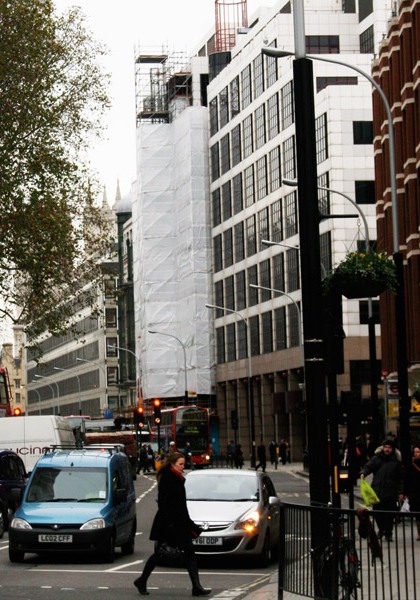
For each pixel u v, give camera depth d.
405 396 32.53
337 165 90.75
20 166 49.53
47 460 25.80
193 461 90.00
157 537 18.58
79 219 50.59
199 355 116.25
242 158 110.44
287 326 99.88
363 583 13.10
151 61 132.62
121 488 25.75
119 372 162.12
